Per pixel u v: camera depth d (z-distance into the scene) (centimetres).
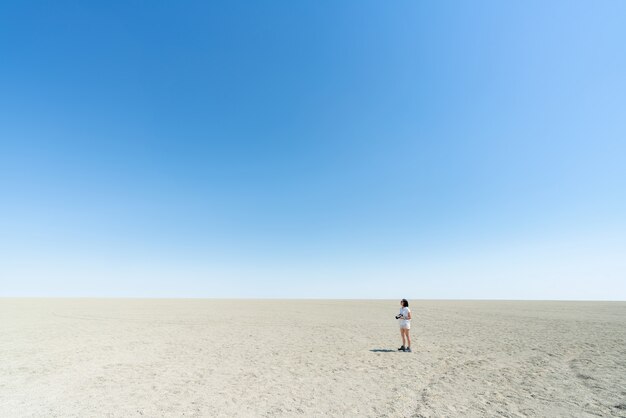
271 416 695
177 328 2269
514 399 798
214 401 791
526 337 1855
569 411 717
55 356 1323
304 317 3206
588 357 1305
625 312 3841
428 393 848
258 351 1450
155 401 791
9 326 2305
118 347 1527
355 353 1406
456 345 1605
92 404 770
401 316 1483
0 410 731
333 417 689
